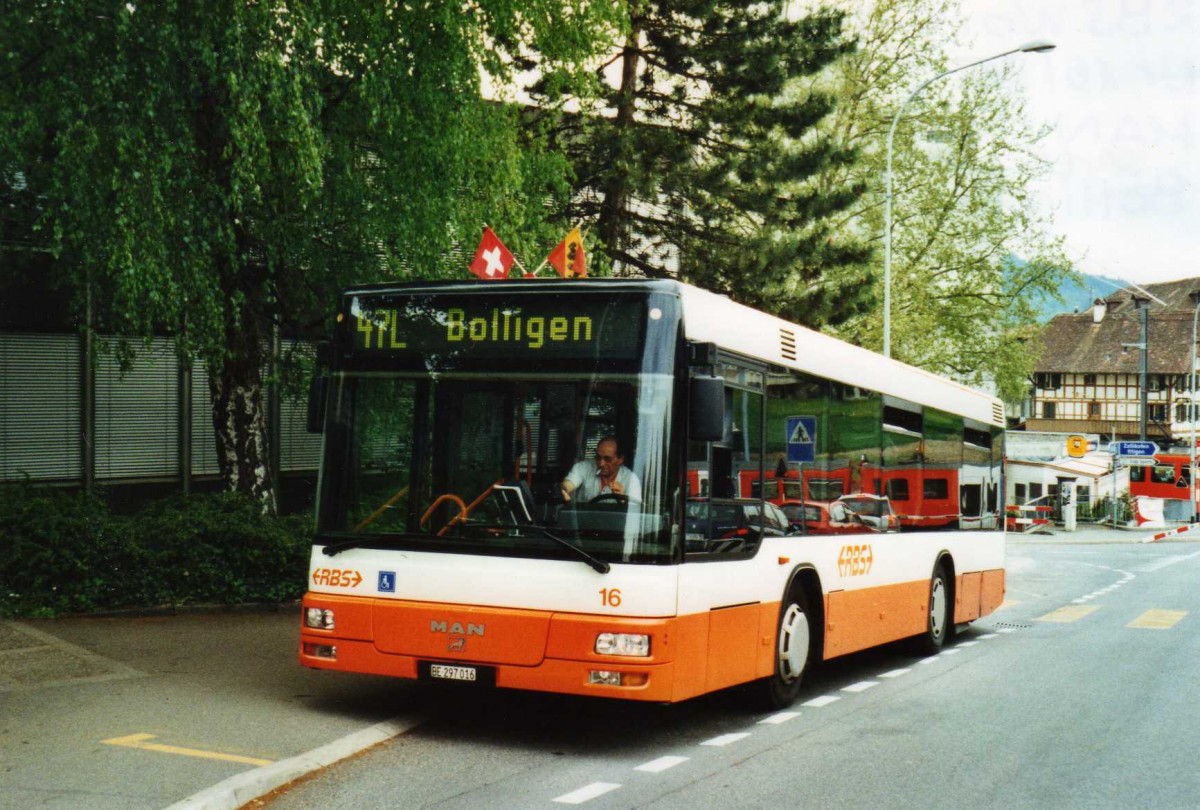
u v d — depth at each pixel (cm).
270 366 1711
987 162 4494
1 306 1798
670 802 733
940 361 4556
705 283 2562
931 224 4541
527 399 871
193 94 1312
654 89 2530
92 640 1192
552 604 844
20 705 902
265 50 1288
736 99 2514
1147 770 860
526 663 843
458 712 984
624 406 852
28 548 1333
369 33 1462
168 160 1258
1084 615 2103
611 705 1054
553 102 2170
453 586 869
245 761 758
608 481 848
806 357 1098
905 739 950
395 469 900
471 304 894
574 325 868
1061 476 6256
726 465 926
